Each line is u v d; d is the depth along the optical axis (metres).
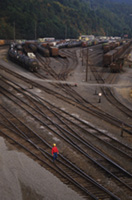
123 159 14.95
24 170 12.77
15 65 48.88
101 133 18.73
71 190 11.44
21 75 39.53
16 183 11.54
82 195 11.16
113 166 14.04
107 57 54.16
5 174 12.16
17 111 22.56
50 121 20.53
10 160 13.65
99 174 13.12
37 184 11.64
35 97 27.47
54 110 23.45
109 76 45.12
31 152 14.92
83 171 13.35
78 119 21.23
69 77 42.12
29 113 22.14
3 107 23.30
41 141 16.83
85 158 14.78
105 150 16.00
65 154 15.17
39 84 34.47
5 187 11.14
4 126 19.00
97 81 39.94
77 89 33.66
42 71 46.06
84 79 41.41
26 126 19.06
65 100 27.42
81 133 18.50
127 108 25.44
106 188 11.87
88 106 25.92
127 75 46.81
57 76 42.22
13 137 17.17
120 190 11.76
